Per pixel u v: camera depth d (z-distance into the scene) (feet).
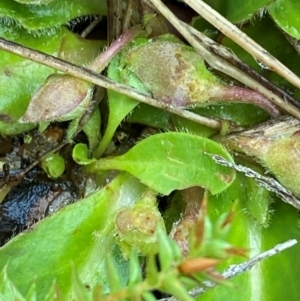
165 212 0.45
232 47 0.46
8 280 0.35
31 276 0.41
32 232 0.41
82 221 0.43
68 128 0.44
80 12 0.46
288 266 0.44
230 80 0.45
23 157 0.45
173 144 0.43
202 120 0.44
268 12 0.44
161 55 0.43
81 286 0.31
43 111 0.41
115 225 0.42
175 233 0.43
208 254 0.29
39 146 0.45
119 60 0.44
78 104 0.42
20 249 0.41
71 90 0.42
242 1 0.44
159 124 0.46
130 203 0.44
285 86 0.46
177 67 0.43
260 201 0.44
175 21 0.44
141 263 0.43
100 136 0.46
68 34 0.46
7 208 0.44
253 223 0.45
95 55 0.46
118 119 0.44
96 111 0.45
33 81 0.45
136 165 0.43
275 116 0.44
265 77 0.46
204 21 0.46
